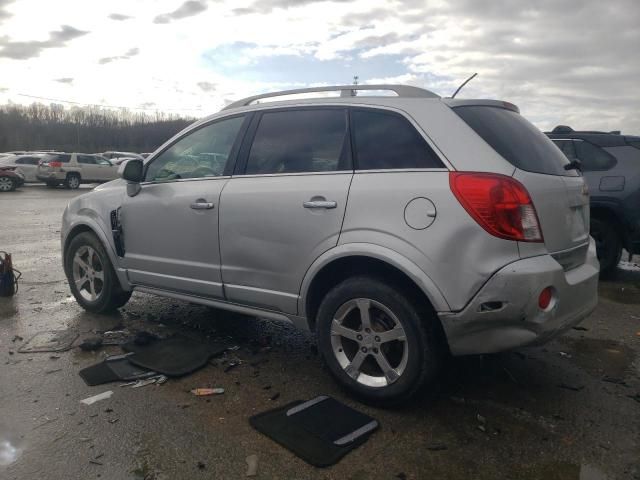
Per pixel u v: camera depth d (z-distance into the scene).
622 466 2.61
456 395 3.36
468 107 3.17
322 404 3.19
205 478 2.51
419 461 2.65
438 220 2.87
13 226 11.51
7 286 5.60
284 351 4.10
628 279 6.67
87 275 4.96
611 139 6.46
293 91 3.77
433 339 2.97
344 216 3.17
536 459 2.67
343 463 2.62
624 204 6.25
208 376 3.63
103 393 3.36
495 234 2.77
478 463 2.63
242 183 3.73
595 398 3.34
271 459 2.66
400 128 3.18
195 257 4.00
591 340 4.41
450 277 2.83
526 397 3.35
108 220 4.66
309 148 3.51
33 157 26.03
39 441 2.80
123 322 4.77
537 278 2.77
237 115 3.98
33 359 3.91
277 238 3.48
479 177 2.83
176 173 4.26
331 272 3.36
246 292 3.71
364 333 3.16
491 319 2.81
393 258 2.96
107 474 2.53
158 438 2.84
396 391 3.05
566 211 3.15
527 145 3.21
